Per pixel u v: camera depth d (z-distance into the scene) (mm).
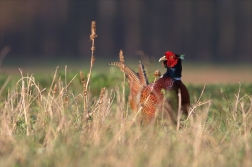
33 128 19250
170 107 19609
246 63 126250
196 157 16422
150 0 136875
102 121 19641
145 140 17906
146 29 136625
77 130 19109
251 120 20281
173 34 137125
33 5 134750
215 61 132500
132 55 135500
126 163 15914
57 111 19922
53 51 135250
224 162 16406
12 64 101812
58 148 17094
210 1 137375
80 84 28938
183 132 18484
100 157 16312
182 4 137000
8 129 18484
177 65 19781
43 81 31859
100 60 120688
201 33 137625
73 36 136500
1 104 21359
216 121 20922
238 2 137875
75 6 136625
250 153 17078
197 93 29625
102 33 136250
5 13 132625
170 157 16547
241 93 29203
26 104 20531
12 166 15836
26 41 134250
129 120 19984
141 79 21281
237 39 138125
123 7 137000
